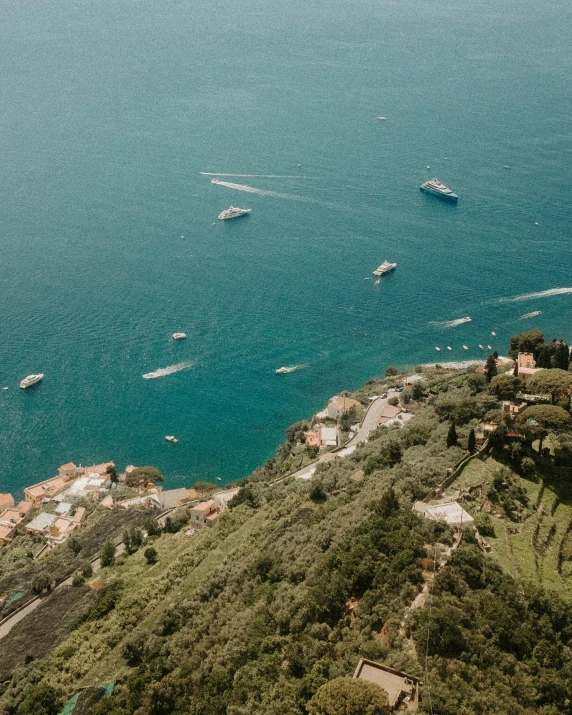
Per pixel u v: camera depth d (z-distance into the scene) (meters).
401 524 102.12
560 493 118.00
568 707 75.38
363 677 77.31
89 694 100.00
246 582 110.62
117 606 121.94
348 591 93.81
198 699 88.06
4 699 104.69
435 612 82.12
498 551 99.88
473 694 73.56
